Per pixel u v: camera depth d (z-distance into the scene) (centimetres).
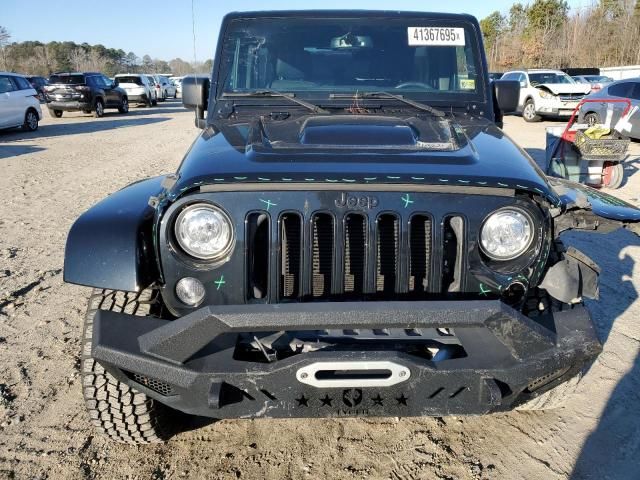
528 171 232
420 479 261
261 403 214
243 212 217
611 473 263
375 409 216
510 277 224
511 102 354
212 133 289
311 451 281
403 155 237
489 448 281
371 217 218
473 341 216
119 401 254
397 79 350
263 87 348
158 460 275
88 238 227
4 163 1125
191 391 212
